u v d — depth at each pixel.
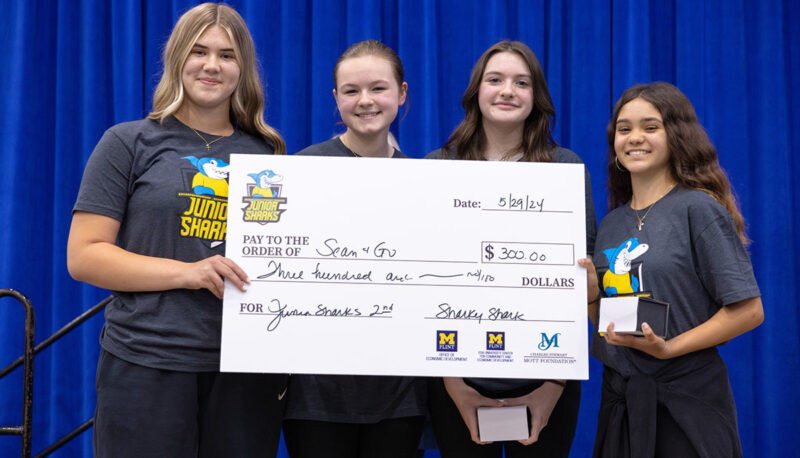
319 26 3.20
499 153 1.99
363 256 1.60
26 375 2.15
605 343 1.81
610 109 3.24
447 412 1.82
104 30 3.24
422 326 1.59
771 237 3.17
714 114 3.25
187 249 1.57
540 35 3.23
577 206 1.64
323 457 1.76
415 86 3.21
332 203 1.61
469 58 3.29
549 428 1.78
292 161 1.62
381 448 1.78
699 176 1.81
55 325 3.08
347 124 1.91
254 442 1.60
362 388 1.76
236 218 1.58
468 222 1.62
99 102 3.20
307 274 1.58
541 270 1.62
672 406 1.66
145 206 1.56
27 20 3.18
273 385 1.66
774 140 3.21
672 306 1.71
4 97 3.16
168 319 1.52
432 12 3.20
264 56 3.23
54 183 3.19
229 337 1.54
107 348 1.54
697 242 1.72
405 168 1.63
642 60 3.20
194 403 1.54
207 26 1.66
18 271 3.09
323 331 1.57
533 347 1.60
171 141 1.64
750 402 3.09
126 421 1.48
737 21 3.25
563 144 3.28
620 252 1.82
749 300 1.68
